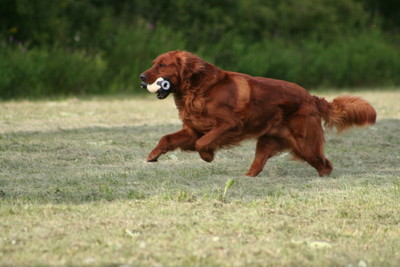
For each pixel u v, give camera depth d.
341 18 39.31
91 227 7.07
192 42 32.38
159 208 8.04
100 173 10.36
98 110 20.73
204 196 8.71
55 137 14.38
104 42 29.73
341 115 10.80
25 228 6.95
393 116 19.98
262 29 35.75
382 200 8.73
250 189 9.38
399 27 42.75
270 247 6.50
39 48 27.81
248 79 10.04
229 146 10.06
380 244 6.80
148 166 11.23
